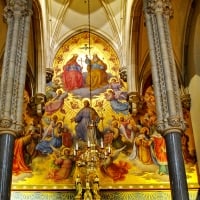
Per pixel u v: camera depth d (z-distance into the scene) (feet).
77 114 55.93
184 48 57.82
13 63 38.91
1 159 34.17
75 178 50.47
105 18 63.87
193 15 56.44
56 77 59.21
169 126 36.58
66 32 63.05
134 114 55.72
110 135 54.24
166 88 38.58
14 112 36.68
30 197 48.62
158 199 49.06
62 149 52.85
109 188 49.42
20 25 41.42
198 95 53.06
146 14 43.50
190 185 50.14
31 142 52.95
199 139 51.72
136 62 58.59
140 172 51.16
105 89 58.34
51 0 62.59
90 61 61.00
